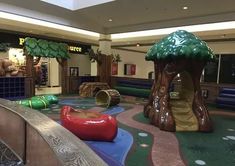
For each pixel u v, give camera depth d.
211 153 3.55
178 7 7.21
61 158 1.11
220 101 7.60
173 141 4.07
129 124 5.16
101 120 3.89
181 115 5.04
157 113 5.05
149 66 18.06
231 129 5.02
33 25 8.66
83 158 1.12
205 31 8.57
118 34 11.04
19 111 2.09
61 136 1.43
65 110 4.28
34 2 7.48
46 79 14.14
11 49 11.27
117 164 3.03
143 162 3.12
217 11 7.39
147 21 9.27
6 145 2.32
